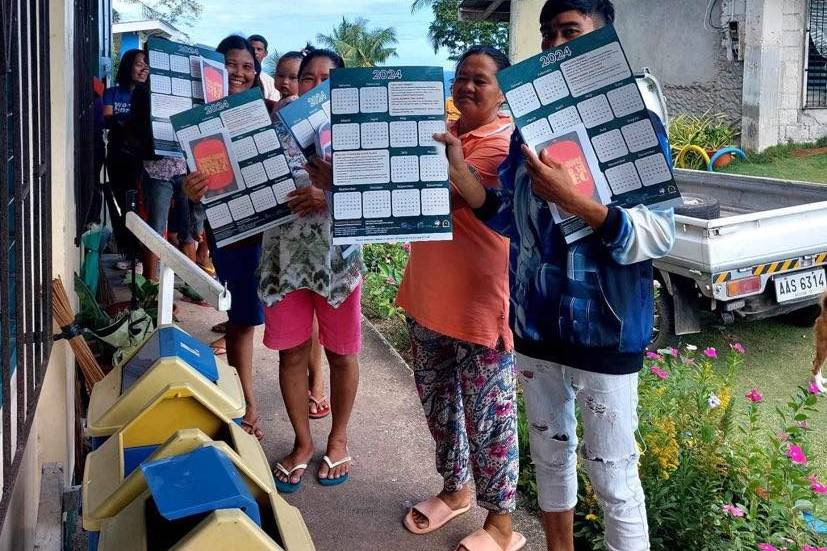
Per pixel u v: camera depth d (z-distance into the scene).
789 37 13.25
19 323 2.12
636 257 2.16
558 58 2.11
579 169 2.15
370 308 6.19
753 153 13.42
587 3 2.21
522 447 3.64
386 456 3.75
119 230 6.12
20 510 2.29
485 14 13.78
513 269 2.46
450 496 3.21
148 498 1.71
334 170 2.48
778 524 3.19
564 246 2.28
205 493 1.59
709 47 14.10
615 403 2.31
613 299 2.24
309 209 3.04
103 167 6.74
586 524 3.23
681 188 8.08
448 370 3.04
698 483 3.14
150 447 2.00
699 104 14.46
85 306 4.08
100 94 6.34
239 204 2.97
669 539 3.11
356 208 2.49
